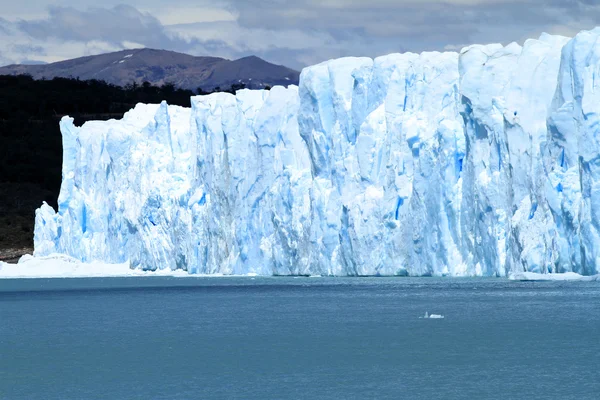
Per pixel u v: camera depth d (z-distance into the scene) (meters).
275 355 198.12
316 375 175.12
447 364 182.00
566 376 168.38
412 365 182.00
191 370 183.50
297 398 156.75
